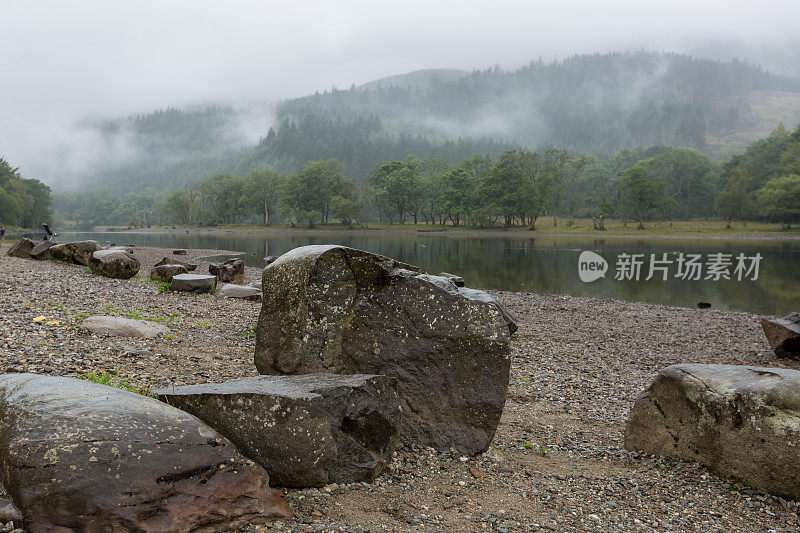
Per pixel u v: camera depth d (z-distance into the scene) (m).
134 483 3.54
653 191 124.00
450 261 52.12
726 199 122.00
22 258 24.84
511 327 14.05
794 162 122.00
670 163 154.00
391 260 6.52
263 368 6.51
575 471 6.23
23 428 3.64
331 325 6.21
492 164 152.75
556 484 5.74
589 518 4.96
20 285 15.48
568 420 8.36
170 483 3.69
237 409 4.54
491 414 6.36
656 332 17.98
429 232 130.12
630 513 5.12
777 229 115.75
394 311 6.29
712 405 6.02
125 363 8.38
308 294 6.19
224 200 173.50
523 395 9.66
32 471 3.45
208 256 51.78
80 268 22.56
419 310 6.30
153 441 3.74
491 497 5.23
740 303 26.83
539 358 12.99
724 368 6.41
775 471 5.45
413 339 6.25
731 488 5.67
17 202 112.62
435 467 5.75
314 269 6.21
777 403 5.55
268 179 163.75
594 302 25.48
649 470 6.23
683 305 26.08
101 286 17.34
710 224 130.62
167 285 18.23
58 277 18.47
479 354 6.36
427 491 5.15
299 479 4.58
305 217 155.88
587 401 9.52
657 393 6.64
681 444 6.34
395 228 142.38
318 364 6.16
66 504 3.38
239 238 108.75
